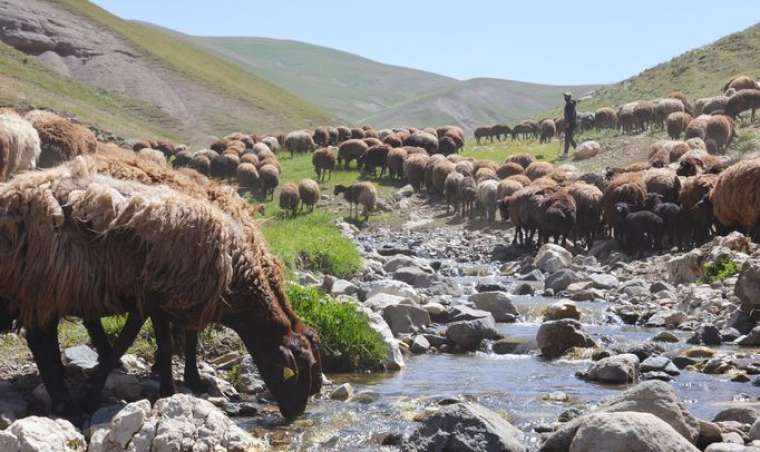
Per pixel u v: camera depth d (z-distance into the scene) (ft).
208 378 29.73
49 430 21.38
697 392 29.86
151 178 26.48
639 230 74.43
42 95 268.00
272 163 154.10
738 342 38.86
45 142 60.44
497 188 111.34
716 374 33.06
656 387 23.25
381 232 112.57
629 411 22.09
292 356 26.94
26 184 24.47
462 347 40.29
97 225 24.54
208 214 25.55
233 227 26.50
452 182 118.83
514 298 57.00
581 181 101.86
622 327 45.47
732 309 44.73
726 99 162.20
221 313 26.48
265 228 75.36
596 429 20.24
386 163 144.56
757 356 35.60
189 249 25.11
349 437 24.70
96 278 24.72
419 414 27.20
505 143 207.72
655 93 238.48
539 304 52.60
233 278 26.32
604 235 87.92
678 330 43.96
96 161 25.84
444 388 31.53
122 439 21.86
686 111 174.60
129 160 26.71
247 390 30.35
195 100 353.31
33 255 24.17
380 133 207.10
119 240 24.84
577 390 30.86
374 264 68.80
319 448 23.59
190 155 177.47
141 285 25.11
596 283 58.70
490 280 68.08
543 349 38.73
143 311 25.53
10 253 24.12
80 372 28.37
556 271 63.72
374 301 44.75
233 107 360.69
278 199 135.74
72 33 363.56
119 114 304.91
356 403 29.01
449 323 45.06
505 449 22.02
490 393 30.45
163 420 22.18
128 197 25.18
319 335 34.73
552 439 21.81
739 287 42.45
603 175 103.76
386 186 138.41
